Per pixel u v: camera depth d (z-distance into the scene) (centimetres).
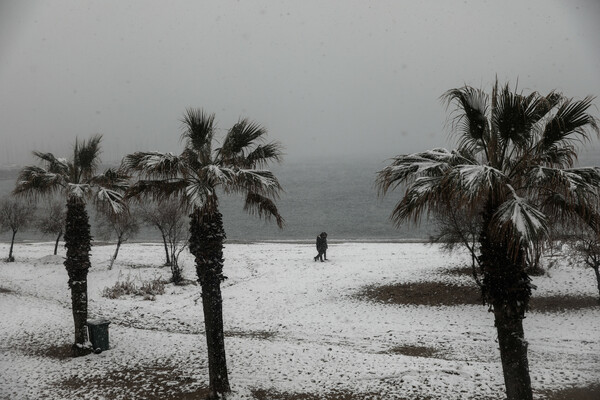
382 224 6469
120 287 2431
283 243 4509
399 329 1691
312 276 2648
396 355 1334
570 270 2317
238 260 3247
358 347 1485
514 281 770
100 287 2519
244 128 1097
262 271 2859
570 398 980
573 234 1816
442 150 868
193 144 1097
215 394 1046
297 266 2967
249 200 1168
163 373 1226
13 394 1124
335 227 6362
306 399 1041
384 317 1870
